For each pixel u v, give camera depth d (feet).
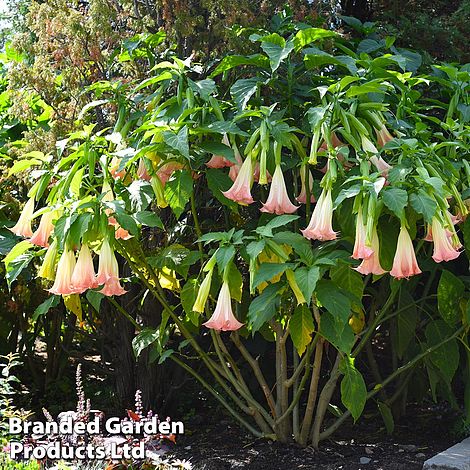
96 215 11.14
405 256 10.48
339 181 11.48
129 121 13.01
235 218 15.11
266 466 13.05
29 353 17.74
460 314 14.02
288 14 14.79
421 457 13.53
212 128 11.55
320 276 11.21
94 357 20.45
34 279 16.62
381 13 19.90
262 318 11.22
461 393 18.21
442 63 16.25
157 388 16.12
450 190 11.32
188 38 14.34
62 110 14.83
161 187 11.98
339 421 14.11
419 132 12.23
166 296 15.88
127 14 14.46
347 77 11.37
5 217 16.28
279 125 11.52
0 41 24.17
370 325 14.99
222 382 14.32
